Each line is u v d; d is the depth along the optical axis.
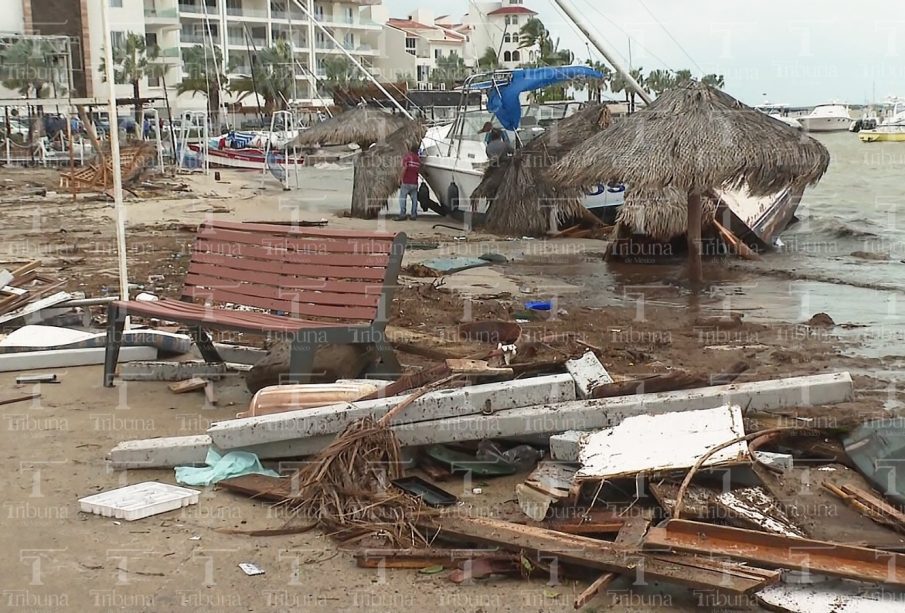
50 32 45.75
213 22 78.06
